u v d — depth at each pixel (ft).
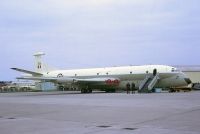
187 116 56.34
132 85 192.54
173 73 190.60
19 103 96.99
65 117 57.77
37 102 100.99
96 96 138.31
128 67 205.67
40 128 44.93
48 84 310.45
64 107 78.89
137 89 201.67
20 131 42.47
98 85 209.26
